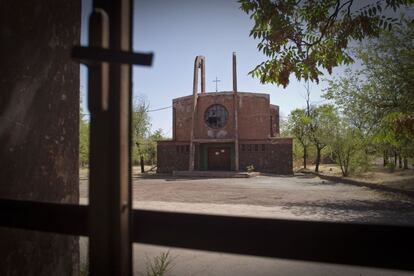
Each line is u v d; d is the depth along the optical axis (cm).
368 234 78
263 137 2634
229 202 1109
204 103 2720
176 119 2848
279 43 363
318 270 431
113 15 92
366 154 1984
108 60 81
